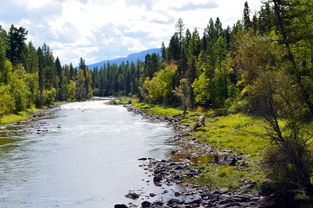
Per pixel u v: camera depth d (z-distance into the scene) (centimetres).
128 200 1955
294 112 1775
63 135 4641
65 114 8400
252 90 1817
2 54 7981
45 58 15650
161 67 13212
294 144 1692
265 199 1659
